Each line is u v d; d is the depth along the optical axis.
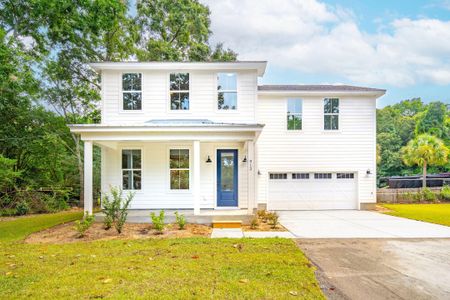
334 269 5.28
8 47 13.66
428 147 22.14
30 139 15.36
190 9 21.06
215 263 5.44
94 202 17.61
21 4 15.91
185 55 21.92
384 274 5.04
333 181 14.91
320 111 14.95
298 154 14.88
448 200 17.86
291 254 6.10
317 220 11.13
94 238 7.89
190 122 11.40
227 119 12.31
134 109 12.40
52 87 17.86
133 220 10.09
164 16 21.02
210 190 12.12
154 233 8.45
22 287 4.31
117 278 4.64
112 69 12.40
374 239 7.68
